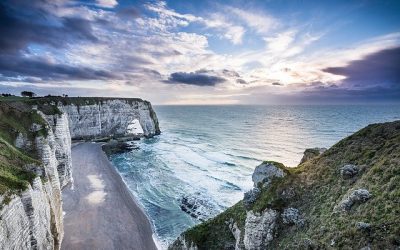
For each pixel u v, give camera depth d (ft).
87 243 120.78
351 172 74.28
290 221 75.36
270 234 76.33
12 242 64.23
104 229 133.18
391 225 48.78
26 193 76.74
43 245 83.82
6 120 137.39
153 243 127.75
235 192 186.60
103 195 173.88
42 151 131.23
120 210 154.51
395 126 82.53
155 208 164.14
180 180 212.84
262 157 285.64
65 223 136.15
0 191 67.97
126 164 261.24
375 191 59.98
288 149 318.65
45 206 95.14
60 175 174.81
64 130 188.55
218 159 279.90
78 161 249.34
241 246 82.58
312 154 110.22
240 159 279.08
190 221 148.77
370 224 51.42
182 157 289.33
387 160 66.69
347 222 57.57
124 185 200.54
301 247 60.49
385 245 46.11
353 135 90.94
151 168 247.29
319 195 77.20
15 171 89.25
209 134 451.53
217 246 91.20
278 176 90.99
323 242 57.06
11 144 122.93
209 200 172.76
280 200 81.20
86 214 147.13
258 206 81.30
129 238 127.85
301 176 87.45
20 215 71.56
